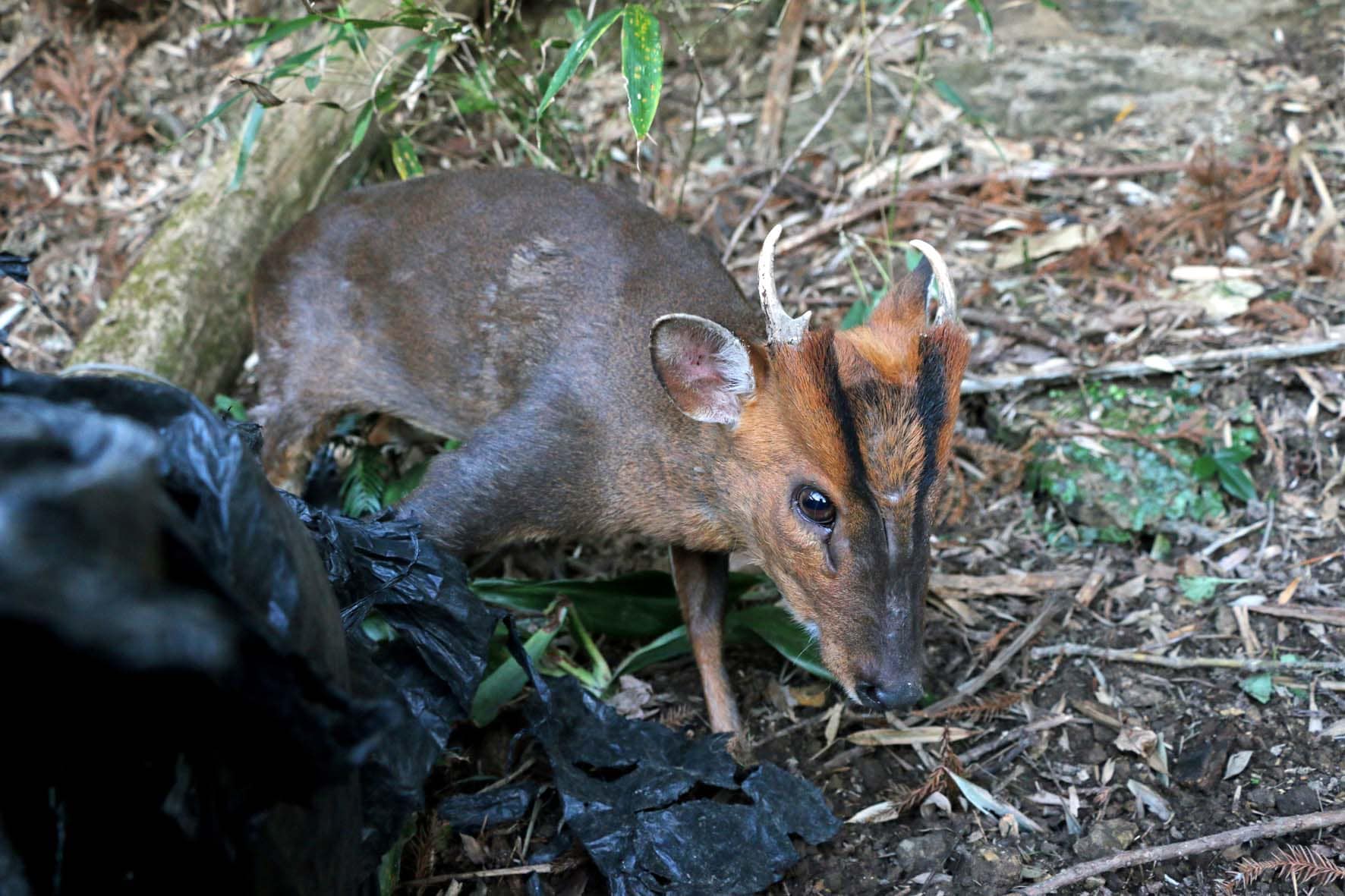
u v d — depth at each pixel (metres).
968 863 1.04
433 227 1.18
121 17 1.60
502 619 0.97
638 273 1.13
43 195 1.51
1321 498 1.26
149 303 1.33
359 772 0.82
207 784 0.72
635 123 1.13
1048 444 1.30
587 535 1.14
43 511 0.54
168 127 1.56
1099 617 1.21
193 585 0.64
